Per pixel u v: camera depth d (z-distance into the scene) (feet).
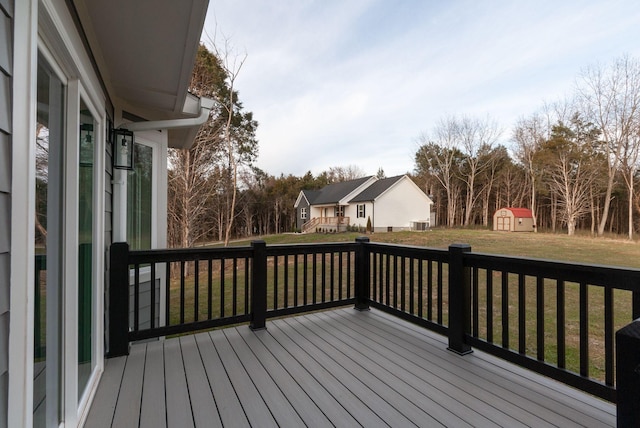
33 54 3.30
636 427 2.21
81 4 5.47
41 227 4.37
